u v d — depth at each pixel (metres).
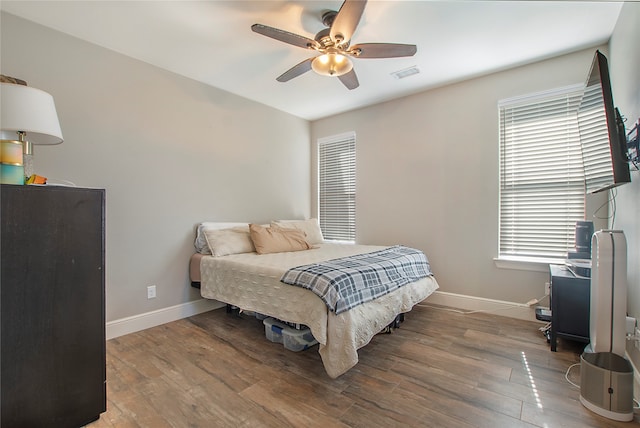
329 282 1.85
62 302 1.38
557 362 2.00
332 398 1.64
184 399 1.64
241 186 3.52
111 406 1.58
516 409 1.52
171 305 2.86
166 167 2.84
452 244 3.20
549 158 2.73
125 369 1.95
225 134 3.35
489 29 2.21
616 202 2.22
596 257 1.58
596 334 1.55
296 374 1.89
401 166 3.56
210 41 2.37
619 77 2.09
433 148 3.32
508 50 2.52
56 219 1.37
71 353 1.41
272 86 3.23
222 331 2.60
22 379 1.27
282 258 2.63
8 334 1.24
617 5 1.95
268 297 2.17
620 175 1.51
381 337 2.42
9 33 2.01
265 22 2.13
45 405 1.33
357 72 2.89
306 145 4.43
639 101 1.70
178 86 2.93
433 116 3.32
